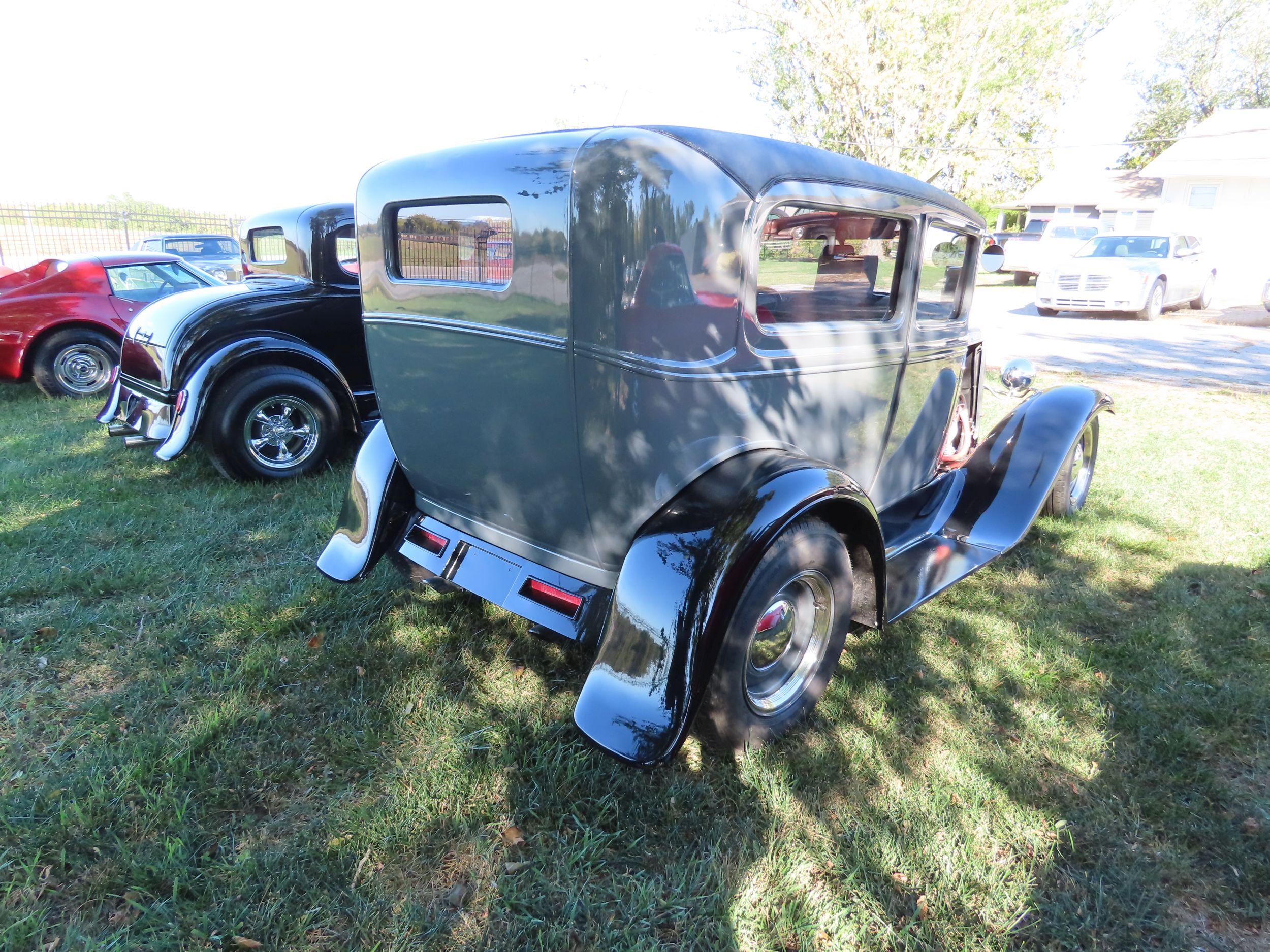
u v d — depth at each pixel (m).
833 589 2.46
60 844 2.10
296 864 2.05
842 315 2.71
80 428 6.45
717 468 2.33
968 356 4.33
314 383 5.07
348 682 2.85
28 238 19.95
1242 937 1.86
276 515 4.48
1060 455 3.47
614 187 1.93
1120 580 3.69
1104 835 2.15
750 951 1.83
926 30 14.53
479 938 1.86
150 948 1.82
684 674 2.06
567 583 2.53
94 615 3.30
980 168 19.91
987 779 2.36
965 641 3.14
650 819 2.22
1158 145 37.84
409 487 3.13
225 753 2.46
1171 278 14.62
